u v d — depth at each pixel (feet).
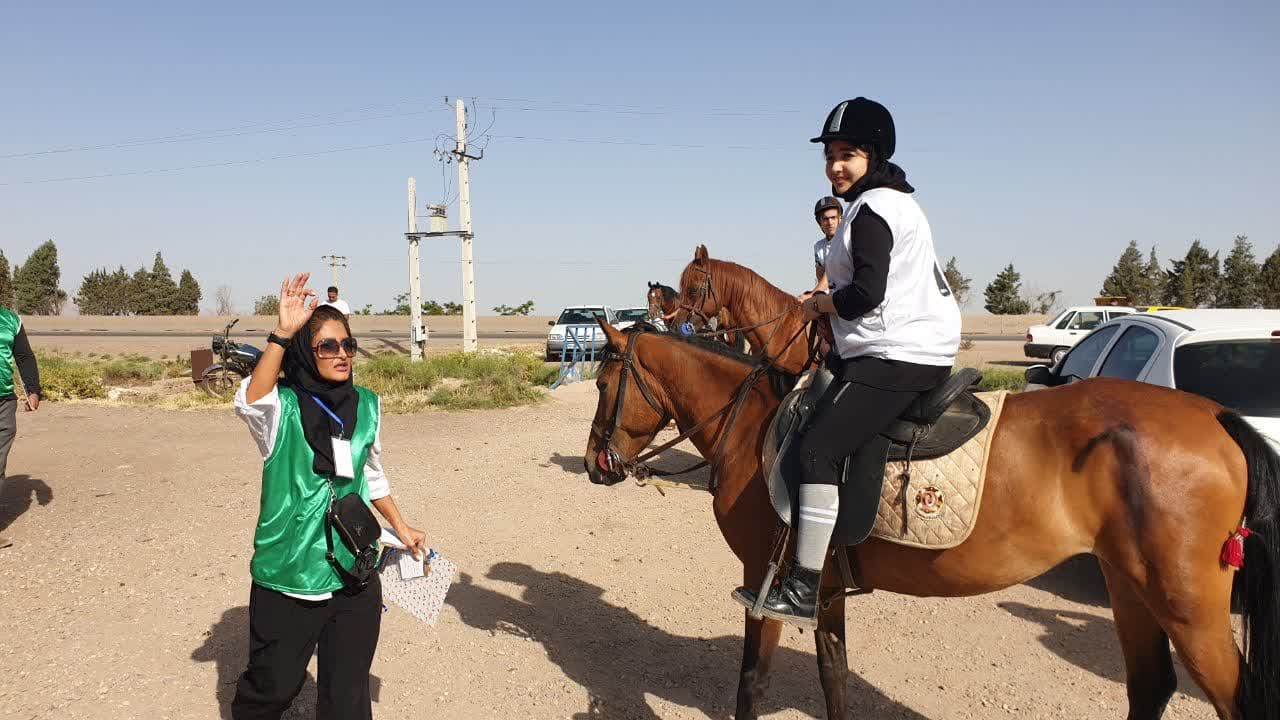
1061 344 80.02
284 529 10.09
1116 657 15.90
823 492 10.31
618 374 13.97
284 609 10.17
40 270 251.19
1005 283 252.01
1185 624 9.19
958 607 18.47
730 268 23.36
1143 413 9.68
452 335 131.44
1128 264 259.80
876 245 9.80
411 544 11.54
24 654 15.56
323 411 10.39
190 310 268.21
